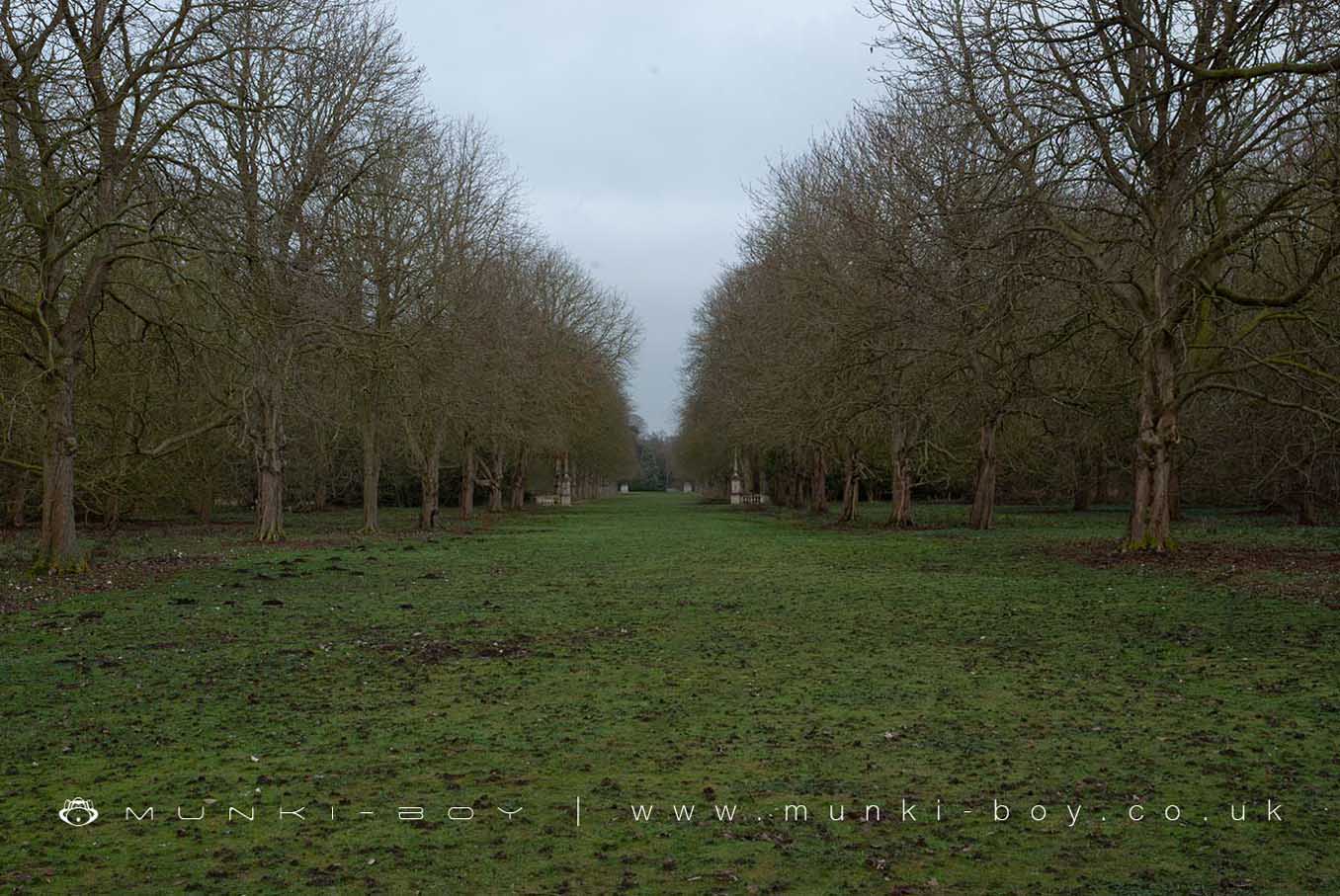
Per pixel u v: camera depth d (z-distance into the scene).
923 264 30.53
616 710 10.61
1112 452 53.34
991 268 25.33
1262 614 16.44
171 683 11.98
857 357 33.81
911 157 33.31
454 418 47.69
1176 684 11.66
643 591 21.53
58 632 15.52
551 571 26.20
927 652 13.91
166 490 44.22
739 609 18.56
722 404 61.16
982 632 15.52
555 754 9.02
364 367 37.84
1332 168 21.39
